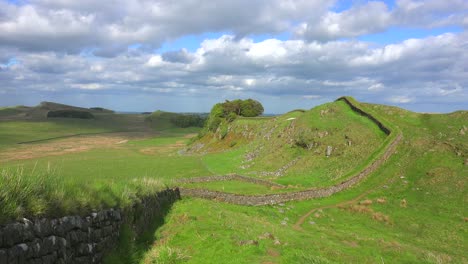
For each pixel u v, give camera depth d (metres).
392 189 41.00
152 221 19.47
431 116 63.94
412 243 25.75
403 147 52.00
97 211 12.53
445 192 37.81
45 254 9.16
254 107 120.81
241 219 22.69
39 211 9.23
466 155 44.97
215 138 107.88
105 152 110.50
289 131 71.88
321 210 33.38
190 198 29.72
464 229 29.03
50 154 105.06
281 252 15.23
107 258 12.48
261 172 57.62
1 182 9.10
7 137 162.25
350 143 56.41
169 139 162.88
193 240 16.17
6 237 7.88
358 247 20.44
